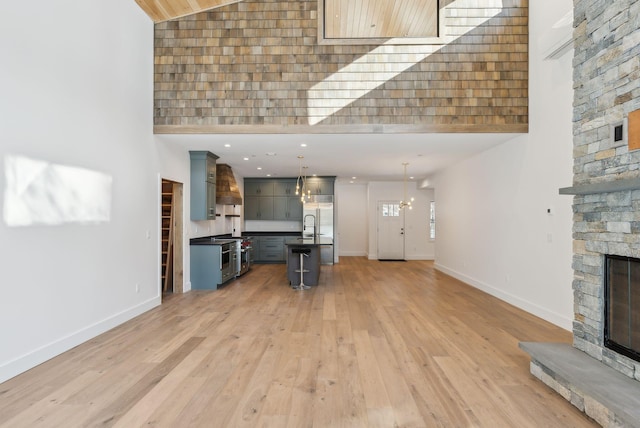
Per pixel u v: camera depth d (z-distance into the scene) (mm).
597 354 2537
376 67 4715
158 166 5055
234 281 7078
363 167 7984
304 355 3229
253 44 4770
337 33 5352
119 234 4117
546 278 4352
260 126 4738
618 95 2387
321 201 9938
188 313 4652
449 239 7816
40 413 2256
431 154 6305
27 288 2865
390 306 5047
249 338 3684
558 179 4102
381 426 2137
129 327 4035
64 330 3273
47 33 3053
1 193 2645
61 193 3219
